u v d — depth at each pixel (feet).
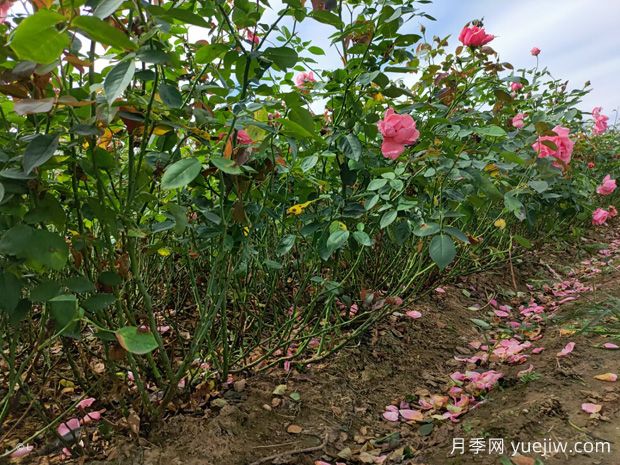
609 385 5.96
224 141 4.57
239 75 4.75
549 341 7.80
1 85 3.24
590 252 13.35
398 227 6.13
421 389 6.73
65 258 3.36
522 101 10.98
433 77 7.59
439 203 5.93
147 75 3.81
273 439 5.14
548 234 12.26
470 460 4.67
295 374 6.53
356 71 6.07
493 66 7.00
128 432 4.70
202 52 4.42
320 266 7.54
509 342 7.90
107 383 5.34
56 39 2.56
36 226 3.76
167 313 7.62
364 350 7.38
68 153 3.80
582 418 5.25
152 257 6.99
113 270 4.25
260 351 7.05
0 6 2.91
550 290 11.69
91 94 3.57
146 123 3.76
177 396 5.41
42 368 5.79
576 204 11.82
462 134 6.42
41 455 4.39
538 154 6.78
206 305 5.28
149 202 4.82
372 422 5.87
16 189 3.39
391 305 6.91
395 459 5.03
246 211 5.56
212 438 4.78
